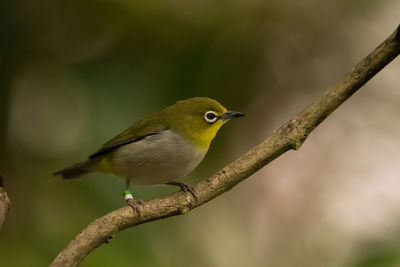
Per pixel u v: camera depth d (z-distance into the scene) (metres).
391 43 6.28
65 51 11.71
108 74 11.43
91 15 11.81
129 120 11.12
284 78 13.72
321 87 13.91
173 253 11.35
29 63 11.45
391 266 8.87
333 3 13.48
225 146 12.97
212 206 13.87
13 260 10.08
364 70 6.46
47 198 10.91
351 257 9.52
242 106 13.30
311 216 14.08
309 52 13.68
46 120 11.49
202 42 12.19
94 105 11.09
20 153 11.35
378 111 14.36
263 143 6.86
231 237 13.91
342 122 14.57
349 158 14.41
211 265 13.05
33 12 11.41
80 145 11.10
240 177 6.92
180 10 12.16
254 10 12.91
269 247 13.93
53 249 10.25
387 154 14.27
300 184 14.45
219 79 12.52
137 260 10.18
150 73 11.69
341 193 14.16
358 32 13.83
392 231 10.37
